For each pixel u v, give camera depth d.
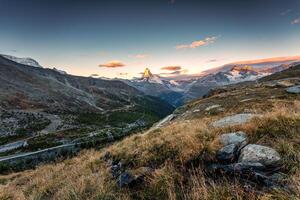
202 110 31.25
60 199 6.95
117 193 6.33
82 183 7.42
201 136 7.43
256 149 5.54
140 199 5.88
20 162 77.88
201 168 6.09
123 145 12.13
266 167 4.96
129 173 7.07
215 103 36.16
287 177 4.44
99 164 11.41
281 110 7.39
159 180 6.06
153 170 6.98
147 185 6.34
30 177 15.59
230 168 5.42
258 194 4.38
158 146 8.26
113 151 11.79
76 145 101.50
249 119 8.16
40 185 10.37
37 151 94.38
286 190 4.09
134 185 6.66
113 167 9.31
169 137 8.58
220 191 4.80
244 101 29.75
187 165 6.54
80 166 12.55
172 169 6.38
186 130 9.16
